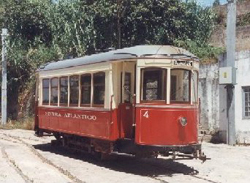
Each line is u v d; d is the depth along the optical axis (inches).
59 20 1101.1
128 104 488.4
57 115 620.4
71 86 581.3
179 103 454.3
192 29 1000.9
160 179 426.0
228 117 709.3
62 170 472.1
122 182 411.5
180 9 976.9
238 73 722.8
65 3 1095.6
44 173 449.4
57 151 652.7
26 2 1171.9
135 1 958.4
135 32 1002.1
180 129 451.2
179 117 452.1
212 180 425.7
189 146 455.8
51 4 1176.8
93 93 524.1
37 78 697.6
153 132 446.6
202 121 778.8
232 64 709.9
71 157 589.6
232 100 706.2
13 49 1162.0
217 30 983.0
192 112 464.1
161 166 506.3
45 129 665.0
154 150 444.5
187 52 475.5
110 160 548.4
